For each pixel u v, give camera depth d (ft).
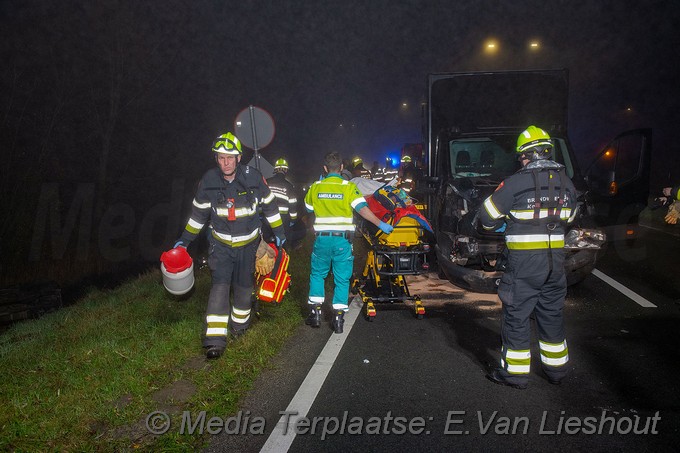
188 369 15.10
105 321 19.29
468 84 31.40
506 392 13.76
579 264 21.59
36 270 42.63
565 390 13.78
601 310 20.39
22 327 21.01
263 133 27.20
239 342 16.89
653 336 17.38
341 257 18.26
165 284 16.69
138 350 16.10
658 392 13.47
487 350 16.78
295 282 24.90
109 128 56.08
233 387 13.96
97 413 12.44
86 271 43.65
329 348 17.06
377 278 21.39
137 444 11.33
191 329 17.67
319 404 13.25
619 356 15.81
